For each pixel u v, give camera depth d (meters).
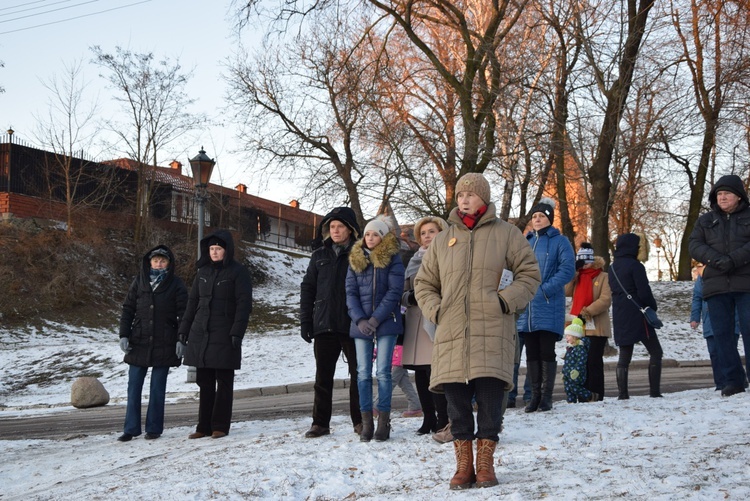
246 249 47.44
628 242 9.07
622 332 8.90
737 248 7.62
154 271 9.18
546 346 7.93
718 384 9.90
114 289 37.03
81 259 37.19
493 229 4.81
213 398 8.60
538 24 22.86
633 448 5.12
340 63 26.84
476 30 27.34
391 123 26.23
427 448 5.96
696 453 4.71
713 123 22.41
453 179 25.14
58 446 9.02
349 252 7.14
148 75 41.03
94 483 6.01
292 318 34.47
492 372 4.55
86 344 27.12
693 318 10.50
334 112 28.08
